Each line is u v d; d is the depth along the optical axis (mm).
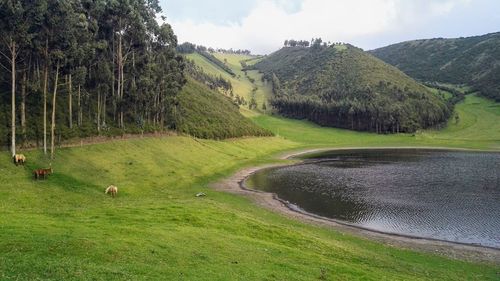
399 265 39000
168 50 128500
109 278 24688
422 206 69438
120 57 103875
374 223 59156
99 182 68250
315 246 41750
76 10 82188
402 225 58125
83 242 29578
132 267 26797
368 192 82188
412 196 77812
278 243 40906
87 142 86938
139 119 109750
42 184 59500
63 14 70938
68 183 62969
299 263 33719
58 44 72250
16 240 28953
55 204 53625
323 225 57000
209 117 165125
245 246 35750
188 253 31219
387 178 100188
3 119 73438
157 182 78375
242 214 53781
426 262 41938
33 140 74625
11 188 55000
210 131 149625
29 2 68500
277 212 63531
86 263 26609
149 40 120375
